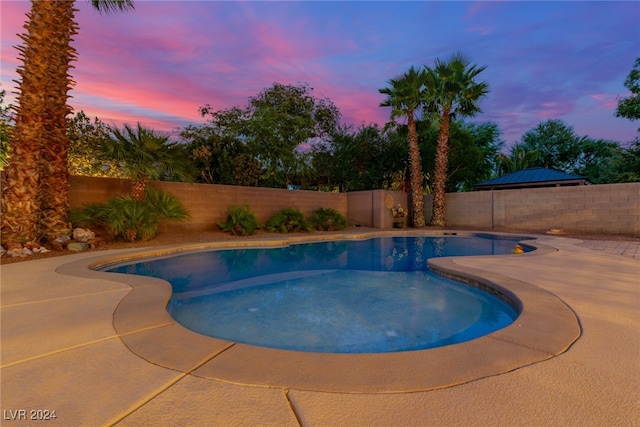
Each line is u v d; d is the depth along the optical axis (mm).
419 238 12688
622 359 2125
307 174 19734
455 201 16703
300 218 13477
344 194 17562
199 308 4270
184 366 2033
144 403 1642
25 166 6660
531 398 1679
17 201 6598
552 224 13641
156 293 3748
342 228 14992
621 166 16719
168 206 9664
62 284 4176
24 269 5180
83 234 7773
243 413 1563
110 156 8914
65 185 7641
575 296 3625
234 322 3756
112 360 2113
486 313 4043
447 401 1657
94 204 9047
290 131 17953
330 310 4188
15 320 2854
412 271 6727
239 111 17297
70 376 1908
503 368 2004
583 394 1715
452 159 19797
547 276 4684
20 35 6645
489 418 1518
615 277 4609
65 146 7648
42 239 7246
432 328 3551
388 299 4688
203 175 15414
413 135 16516
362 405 1627
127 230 8516
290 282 5770
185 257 7816
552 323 2789
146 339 2451
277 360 2117
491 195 15453
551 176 17094
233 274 6371
